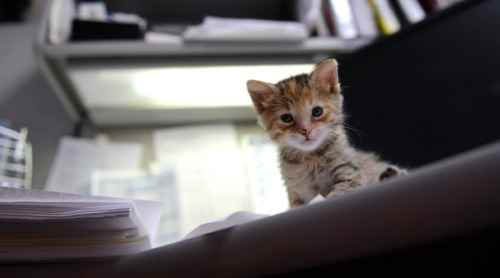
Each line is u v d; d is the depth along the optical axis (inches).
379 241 6.9
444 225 6.3
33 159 22.7
